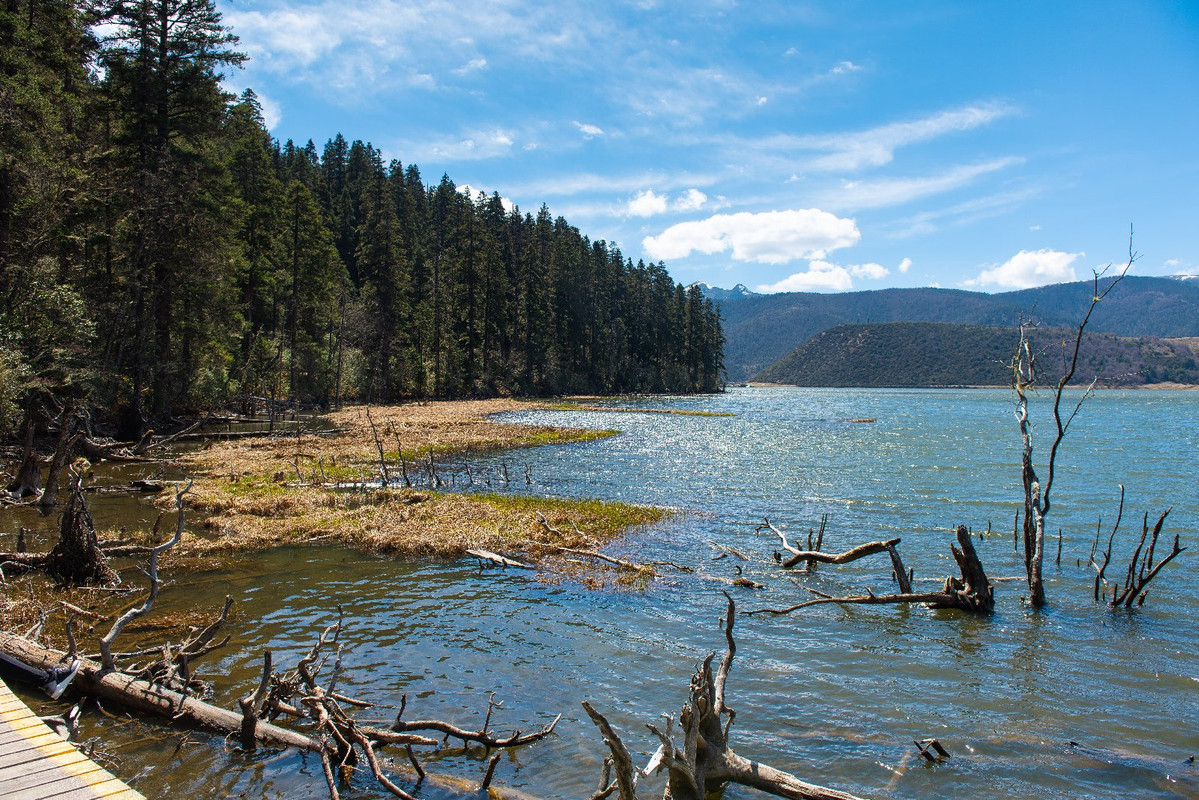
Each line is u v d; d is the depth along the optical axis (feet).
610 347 375.45
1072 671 32.01
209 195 116.47
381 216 236.84
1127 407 294.87
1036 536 41.50
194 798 20.66
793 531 59.26
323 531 55.01
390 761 23.00
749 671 31.37
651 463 104.47
